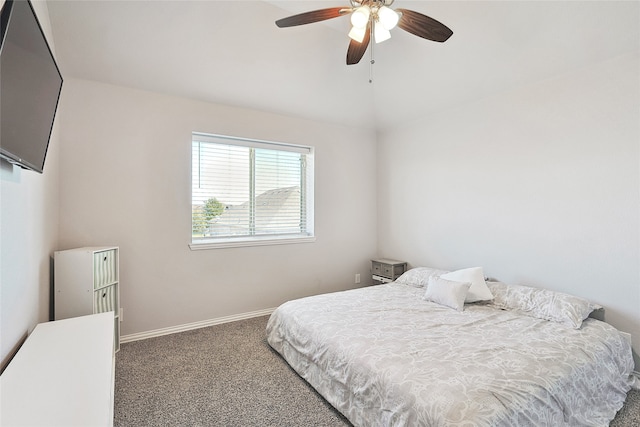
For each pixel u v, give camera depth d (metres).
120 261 2.78
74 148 2.58
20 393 1.06
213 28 2.51
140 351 2.60
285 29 2.69
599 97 2.33
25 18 1.13
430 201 3.66
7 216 1.30
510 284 2.89
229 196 3.47
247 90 3.17
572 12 2.10
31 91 1.29
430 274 3.21
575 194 2.47
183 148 3.05
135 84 2.79
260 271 3.51
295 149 3.84
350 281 4.18
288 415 1.81
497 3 2.22
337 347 1.89
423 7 2.39
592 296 2.39
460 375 1.46
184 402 1.91
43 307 2.04
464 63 2.79
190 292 3.11
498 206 3.00
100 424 0.91
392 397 1.46
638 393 1.95
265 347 2.69
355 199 4.21
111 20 2.28
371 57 2.94
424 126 3.72
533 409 1.34
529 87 2.74
